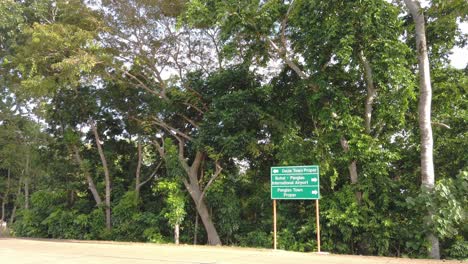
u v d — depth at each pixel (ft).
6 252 43.32
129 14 63.10
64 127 76.74
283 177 45.68
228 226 62.39
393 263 36.11
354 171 52.42
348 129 50.55
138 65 65.57
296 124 58.13
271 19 51.44
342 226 50.49
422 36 46.70
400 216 51.06
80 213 76.13
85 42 57.47
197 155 66.33
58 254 41.52
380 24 46.47
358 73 51.39
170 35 65.51
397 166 55.93
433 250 44.73
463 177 44.62
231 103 57.62
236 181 65.46
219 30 59.72
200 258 38.47
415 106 53.11
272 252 43.96
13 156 86.28
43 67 60.13
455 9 46.57
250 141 57.57
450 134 54.44
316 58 50.31
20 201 88.63
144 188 76.74
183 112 68.13
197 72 65.92
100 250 45.16
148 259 37.73
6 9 61.82
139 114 71.41
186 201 65.16
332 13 47.85
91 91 72.95
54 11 67.36
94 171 78.28
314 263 35.55
